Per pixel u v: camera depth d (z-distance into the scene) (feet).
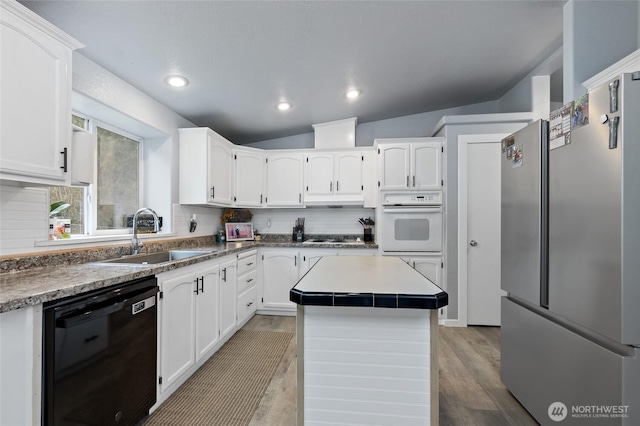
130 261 6.98
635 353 3.49
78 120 7.15
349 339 3.82
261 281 10.98
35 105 4.36
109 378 4.33
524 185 5.35
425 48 7.32
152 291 5.28
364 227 12.11
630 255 3.43
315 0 5.28
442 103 11.47
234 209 12.58
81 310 3.98
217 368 7.05
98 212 7.61
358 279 4.41
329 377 3.84
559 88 10.62
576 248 4.15
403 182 10.39
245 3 5.14
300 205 11.79
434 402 3.67
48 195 5.62
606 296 3.66
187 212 9.98
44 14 4.91
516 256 5.64
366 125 12.84
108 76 6.76
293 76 7.89
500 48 7.66
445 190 10.07
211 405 5.65
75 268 5.26
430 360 3.68
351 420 3.81
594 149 3.83
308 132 13.05
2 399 3.31
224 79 7.66
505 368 6.11
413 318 3.72
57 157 4.68
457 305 9.89
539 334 5.02
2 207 4.88
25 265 5.08
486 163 9.84
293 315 10.92
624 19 5.99
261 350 8.04
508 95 10.68
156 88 7.75
